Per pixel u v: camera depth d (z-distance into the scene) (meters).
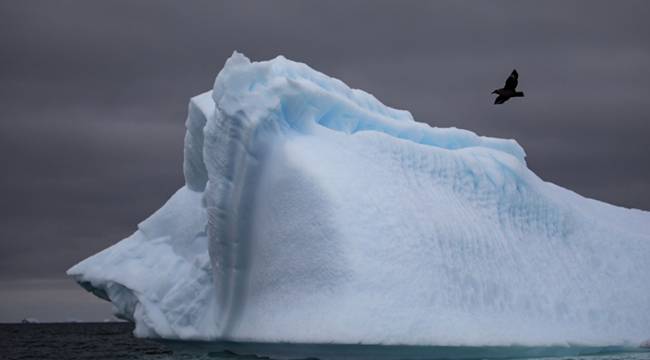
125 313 106.06
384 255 78.62
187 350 102.75
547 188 109.25
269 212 83.44
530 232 96.81
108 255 108.50
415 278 78.38
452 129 105.44
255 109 84.50
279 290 80.69
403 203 84.19
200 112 96.62
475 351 78.69
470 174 95.62
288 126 88.69
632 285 98.00
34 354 141.62
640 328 93.44
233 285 85.75
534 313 86.62
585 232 101.81
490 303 83.56
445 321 76.81
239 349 87.81
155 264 102.25
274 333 77.81
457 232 86.06
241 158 84.44
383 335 72.75
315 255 78.62
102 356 127.31
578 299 92.00
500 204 95.75
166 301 94.69
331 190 80.56
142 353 135.25
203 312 91.81
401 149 90.50
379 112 105.06
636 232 110.25
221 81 85.75
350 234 78.44
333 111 93.38
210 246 87.38
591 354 91.75
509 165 99.94
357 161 86.19
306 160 83.06
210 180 86.25
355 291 75.50
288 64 96.69
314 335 73.88
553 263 94.50
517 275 88.94
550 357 86.25
